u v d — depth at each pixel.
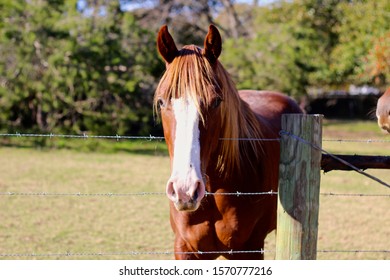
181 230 3.09
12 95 12.99
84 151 12.64
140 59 13.91
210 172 2.91
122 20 14.52
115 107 13.73
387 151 14.21
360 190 8.70
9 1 12.96
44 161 10.70
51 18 13.17
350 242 5.52
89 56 13.06
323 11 20.05
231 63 16.09
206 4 22.30
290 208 2.54
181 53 2.63
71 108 13.55
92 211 6.64
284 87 16.39
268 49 16.27
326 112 28.00
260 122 3.60
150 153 12.94
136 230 5.78
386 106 3.28
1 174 8.98
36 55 13.14
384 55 15.15
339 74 18.47
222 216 2.99
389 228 6.18
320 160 2.54
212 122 2.54
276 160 3.46
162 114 2.58
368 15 17.06
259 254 3.22
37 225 5.88
